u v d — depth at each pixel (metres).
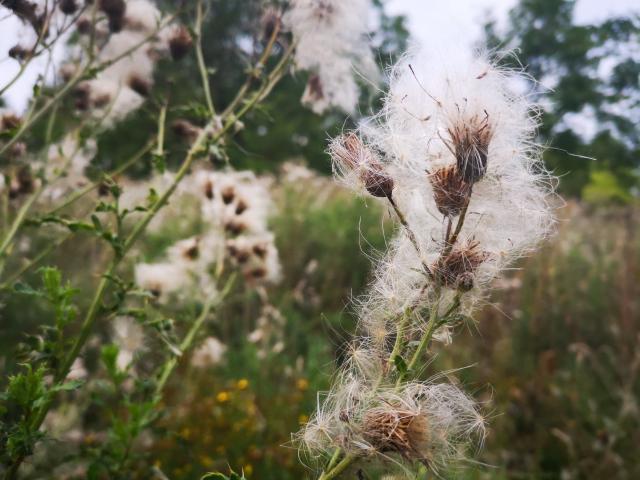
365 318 0.18
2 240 0.29
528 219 0.17
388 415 0.15
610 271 0.70
